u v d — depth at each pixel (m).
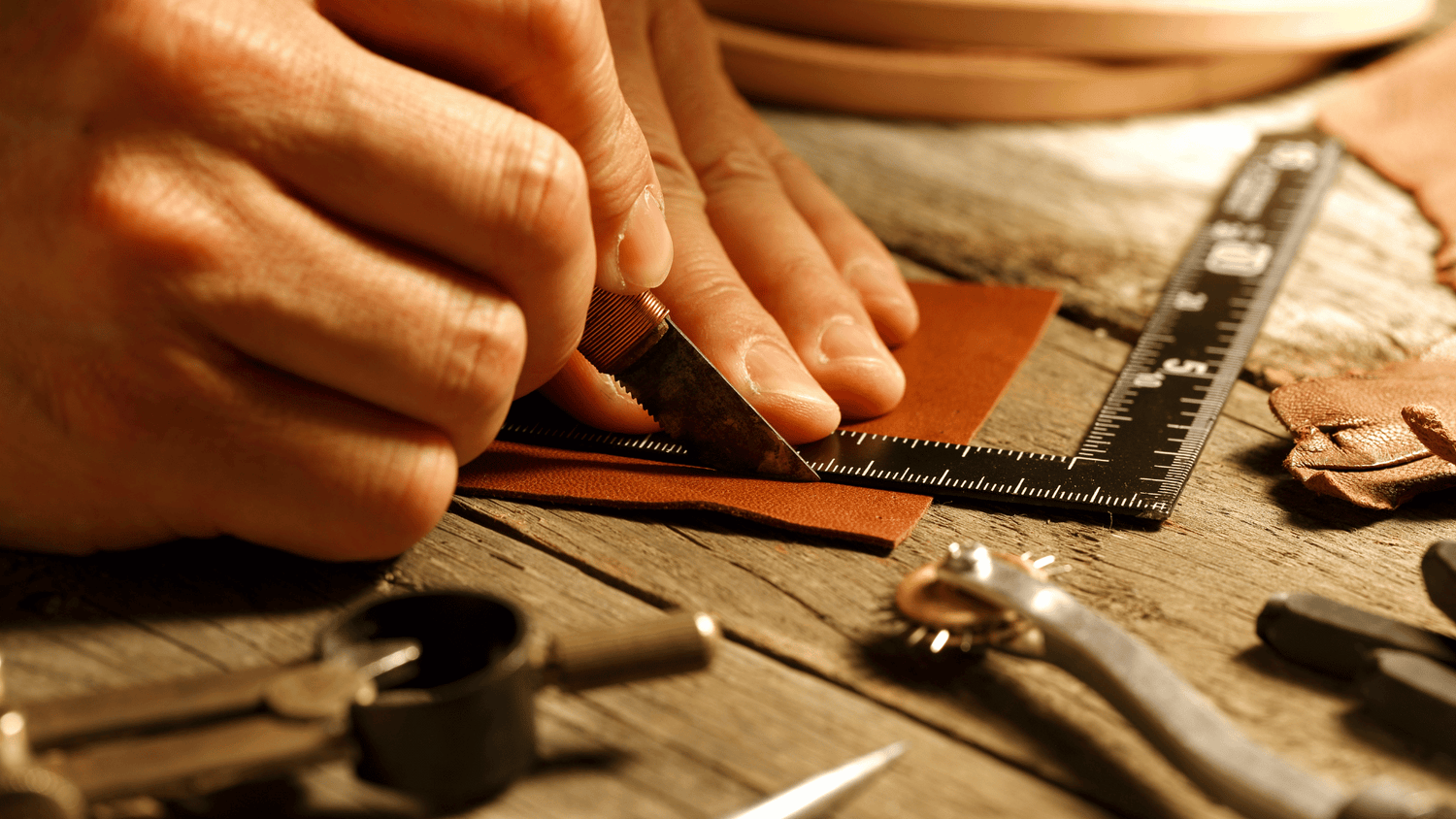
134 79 0.80
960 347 1.49
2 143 0.81
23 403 0.85
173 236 0.80
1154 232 1.91
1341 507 1.09
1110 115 2.49
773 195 1.53
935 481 1.13
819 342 1.29
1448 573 0.78
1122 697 0.72
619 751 0.76
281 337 0.84
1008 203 2.04
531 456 1.22
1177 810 0.71
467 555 1.01
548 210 0.89
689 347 1.11
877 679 0.84
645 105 1.53
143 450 0.86
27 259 0.81
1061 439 1.25
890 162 2.24
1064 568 0.97
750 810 0.66
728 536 1.05
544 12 0.91
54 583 0.95
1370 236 1.84
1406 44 2.80
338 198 0.85
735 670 0.85
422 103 0.85
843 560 1.00
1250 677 0.83
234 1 0.84
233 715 0.64
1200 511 1.09
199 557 0.99
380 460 0.88
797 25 2.49
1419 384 1.27
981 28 2.32
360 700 0.62
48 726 0.61
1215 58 2.47
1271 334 1.51
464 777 0.67
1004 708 0.80
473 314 0.89
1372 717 0.78
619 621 0.91
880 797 0.72
